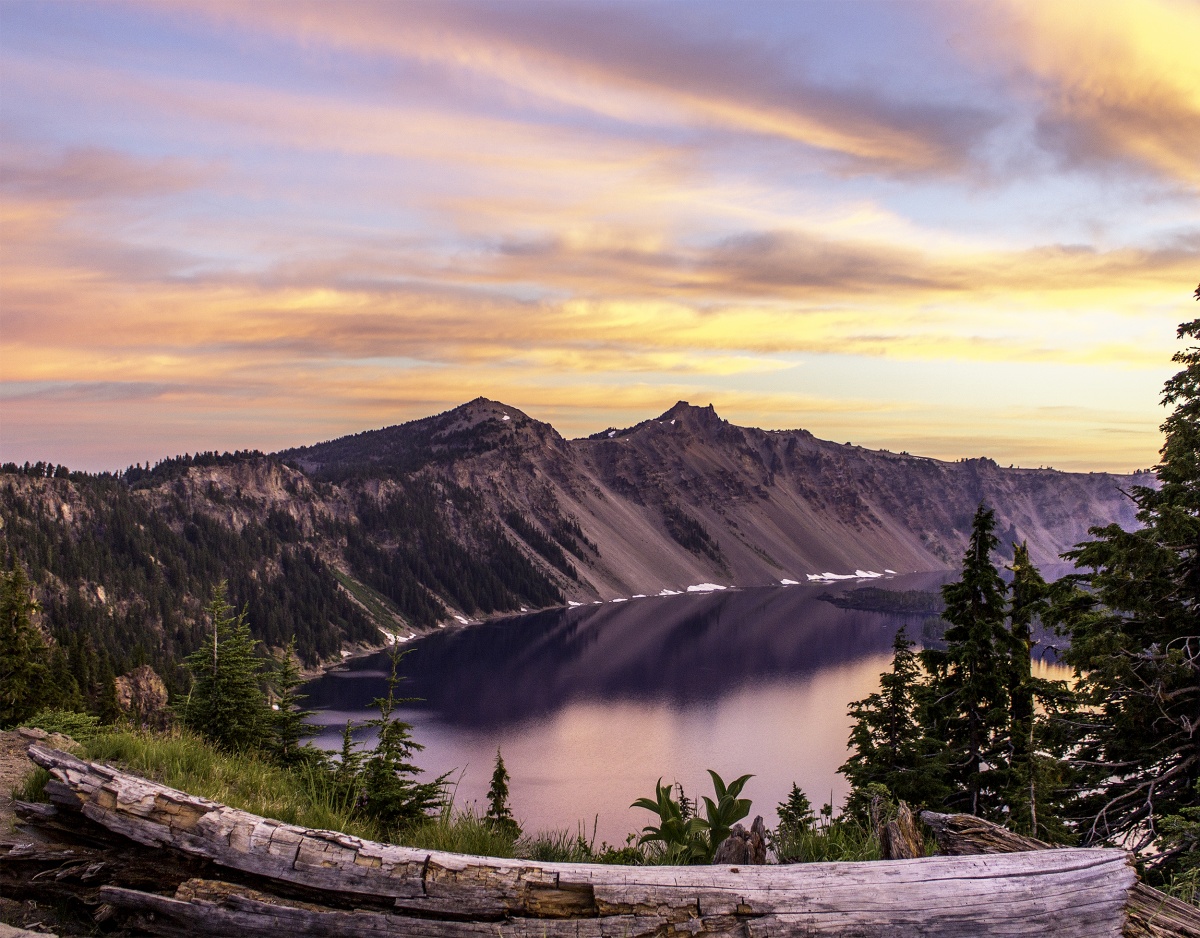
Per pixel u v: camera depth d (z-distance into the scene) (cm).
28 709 3522
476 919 462
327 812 809
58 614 17075
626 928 454
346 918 461
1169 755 1725
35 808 525
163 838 488
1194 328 1831
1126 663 1739
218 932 467
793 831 732
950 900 461
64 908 495
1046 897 467
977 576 2186
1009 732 2092
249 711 1540
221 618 1614
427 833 796
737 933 453
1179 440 1791
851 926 454
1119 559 1769
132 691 9125
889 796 698
